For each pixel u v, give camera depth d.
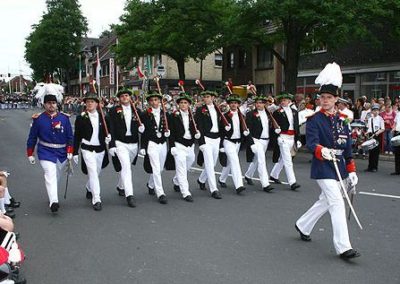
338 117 5.55
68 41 59.88
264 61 30.08
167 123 8.34
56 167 7.51
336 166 5.33
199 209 7.66
